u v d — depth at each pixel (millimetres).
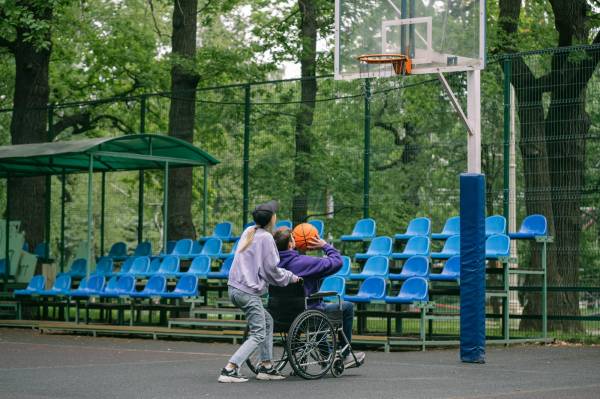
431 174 25672
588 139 21594
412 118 25750
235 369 12430
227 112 26328
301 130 25141
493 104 23984
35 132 30172
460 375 13469
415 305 18422
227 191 26094
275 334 18516
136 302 24703
